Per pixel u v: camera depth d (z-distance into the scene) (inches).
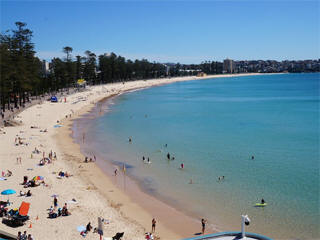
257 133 3137.3
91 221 1301.7
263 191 1670.8
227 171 1998.0
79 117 4141.2
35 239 1134.4
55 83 6771.7
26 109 4185.5
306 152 2406.5
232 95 7593.5
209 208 1488.7
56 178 1779.0
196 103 5895.7
